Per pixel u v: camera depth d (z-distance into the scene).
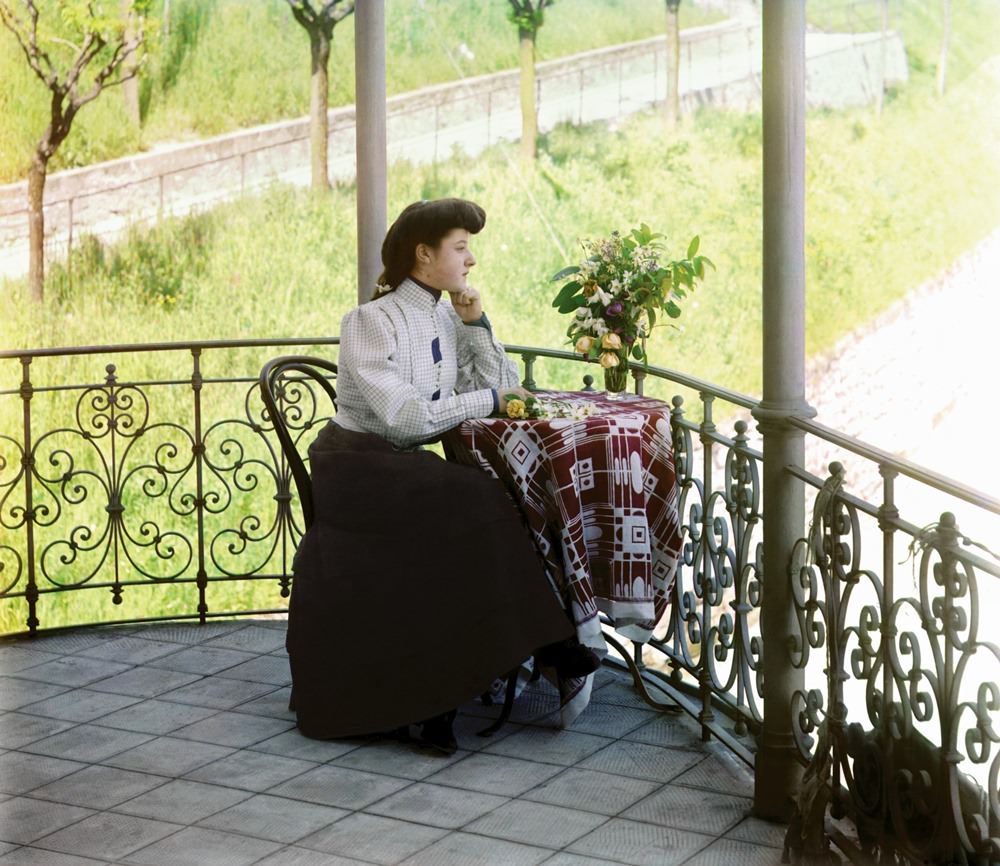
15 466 10.73
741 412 12.08
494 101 11.84
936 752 2.57
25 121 11.02
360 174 4.25
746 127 12.16
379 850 2.89
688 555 3.78
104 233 11.25
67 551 10.87
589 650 3.57
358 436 3.62
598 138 12.05
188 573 11.12
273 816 3.08
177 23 11.29
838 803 2.90
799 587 3.03
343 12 11.51
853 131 12.70
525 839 2.94
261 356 11.41
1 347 10.98
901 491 12.66
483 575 3.45
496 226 11.85
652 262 3.85
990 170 12.77
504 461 3.47
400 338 3.64
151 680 4.09
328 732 3.56
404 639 3.50
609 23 12.02
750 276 12.13
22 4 10.87
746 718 3.35
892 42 12.66
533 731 3.64
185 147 11.37
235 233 11.47
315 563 3.62
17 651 4.39
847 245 12.68
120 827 3.02
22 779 3.30
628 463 3.46
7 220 11.04
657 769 3.36
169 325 11.31
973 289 12.81
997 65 12.86
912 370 12.74
